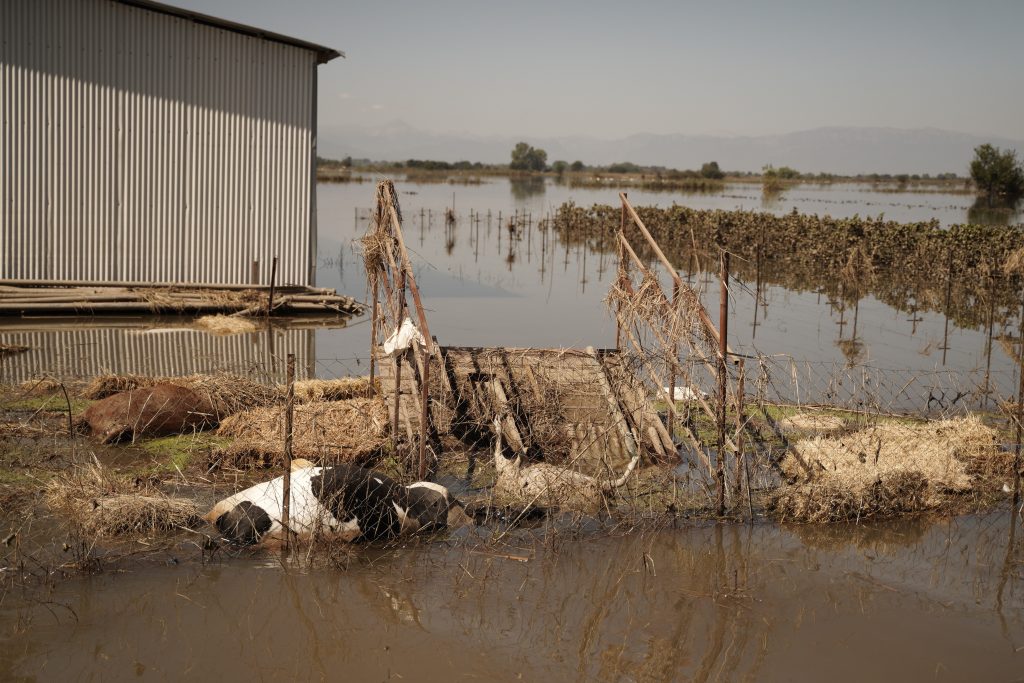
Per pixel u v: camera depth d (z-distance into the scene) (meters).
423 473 8.70
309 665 5.90
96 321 17.39
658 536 8.09
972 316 20.39
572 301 21.80
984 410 12.09
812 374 14.24
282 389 11.30
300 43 19.78
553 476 8.66
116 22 18.30
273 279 18.52
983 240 24.53
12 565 6.82
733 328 18.34
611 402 10.34
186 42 18.95
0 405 10.55
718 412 8.62
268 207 20.19
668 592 7.11
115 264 18.89
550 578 7.25
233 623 6.35
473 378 10.80
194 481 8.71
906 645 6.44
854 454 9.55
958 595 7.23
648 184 97.38
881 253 26.91
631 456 9.86
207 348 15.34
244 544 7.34
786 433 10.74
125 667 5.75
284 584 6.91
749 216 32.00
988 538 8.36
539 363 10.91
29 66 17.69
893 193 85.44
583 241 36.72
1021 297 22.56
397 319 10.41
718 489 8.50
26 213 18.00
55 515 7.71
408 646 6.20
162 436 10.00
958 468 9.45
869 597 7.15
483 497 8.68
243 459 9.12
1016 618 6.88
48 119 17.97
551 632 6.46
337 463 8.77
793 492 8.69
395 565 7.31
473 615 6.64
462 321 18.52
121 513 7.51
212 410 10.37
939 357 15.91
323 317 19.23
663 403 11.59
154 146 18.95
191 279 19.62
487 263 28.83
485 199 64.69
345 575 7.10
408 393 10.41
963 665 6.20
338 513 7.46
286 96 20.08
